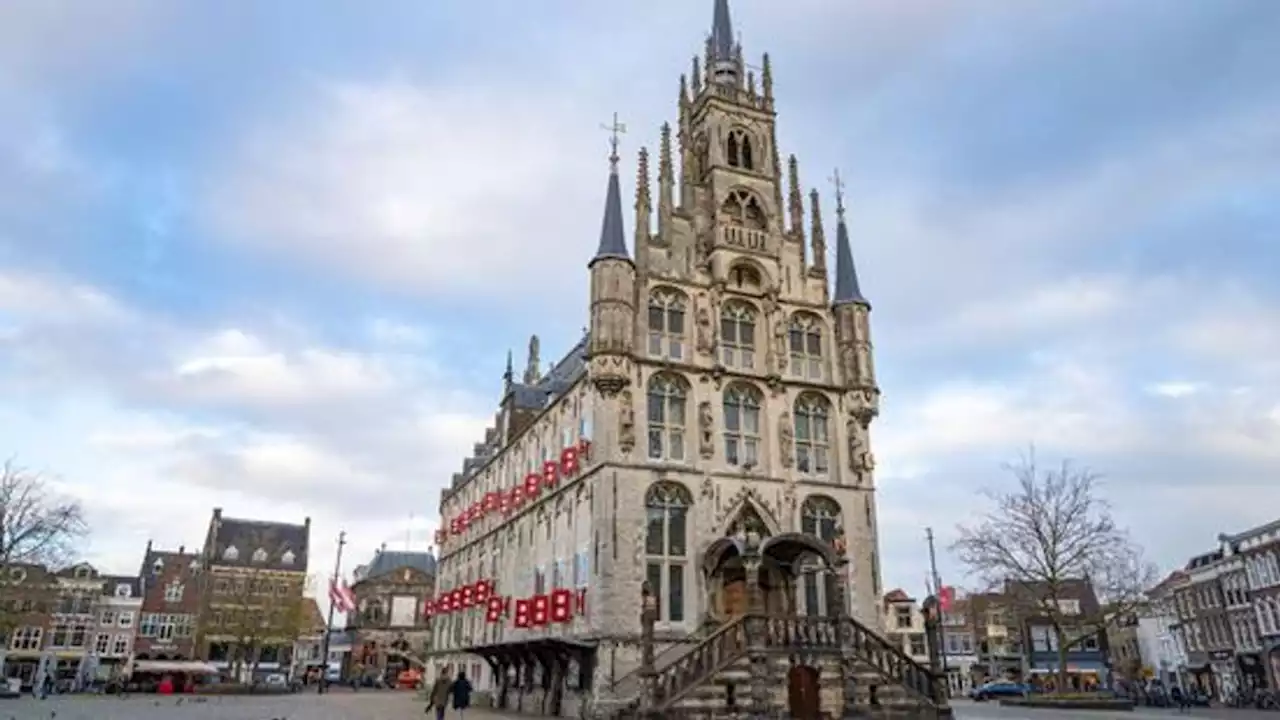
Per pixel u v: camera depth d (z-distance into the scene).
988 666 105.69
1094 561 56.06
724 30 50.00
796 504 40.88
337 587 78.56
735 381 42.03
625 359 39.19
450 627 66.69
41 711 41.44
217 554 106.69
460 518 66.81
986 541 56.22
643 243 42.34
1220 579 79.56
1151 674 92.06
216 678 91.25
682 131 47.44
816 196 47.81
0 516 58.00
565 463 41.88
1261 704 58.94
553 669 40.03
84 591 95.50
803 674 32.97
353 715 40.38
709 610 37.19
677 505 38.75
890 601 105.00
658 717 29.91
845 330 45.06
